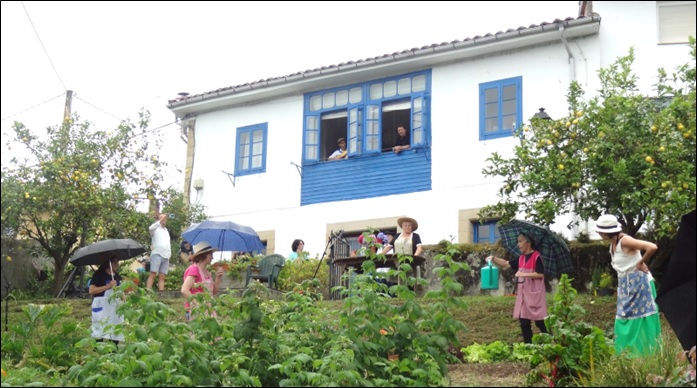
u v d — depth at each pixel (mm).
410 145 19031
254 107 21266
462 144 18406
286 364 7492
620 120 13047
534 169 13508
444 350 8008
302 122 20516
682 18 17266
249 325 8055
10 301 14219
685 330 7824
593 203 13156
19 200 16031
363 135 19672
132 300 7902
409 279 8156
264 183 20812
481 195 17969
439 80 18938
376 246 8516
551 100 17609
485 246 15336
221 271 10484
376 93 19703
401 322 8078
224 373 7852
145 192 17953
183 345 7754
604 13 17531
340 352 7520
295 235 20156
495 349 9750
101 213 16828
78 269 16859
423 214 18609
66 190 16531
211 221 15836
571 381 8070
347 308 8203
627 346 8531
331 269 15586
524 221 11414
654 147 12453
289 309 8641
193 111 22047
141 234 17281
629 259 9109
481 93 18375
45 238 16547
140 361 7469
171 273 17031
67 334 9688
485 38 17922
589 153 12914
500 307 12492
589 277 14156
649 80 17109
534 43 17875
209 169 21625
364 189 19453
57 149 17031
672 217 12109
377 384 7445
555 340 8203
